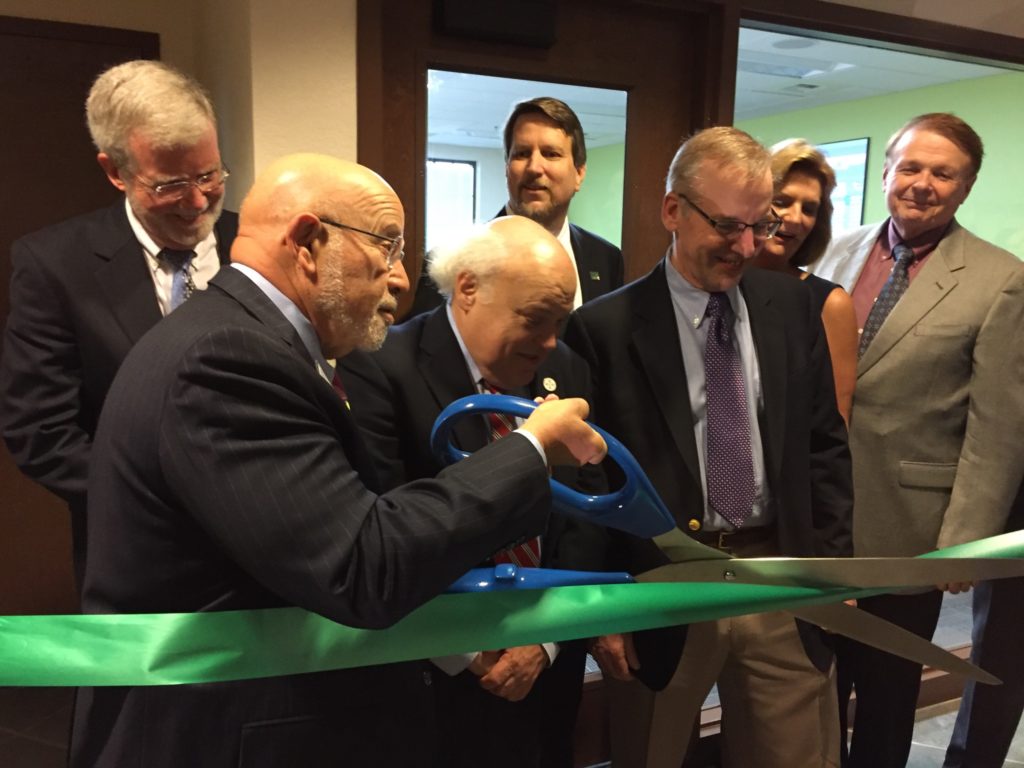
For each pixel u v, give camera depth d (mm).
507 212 1872
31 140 2090
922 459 1691
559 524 1239
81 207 2158
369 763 866
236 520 702
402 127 1891
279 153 1694
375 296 835
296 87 1691
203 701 807
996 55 2484
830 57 3271
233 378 715
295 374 752
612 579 1021
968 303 1641
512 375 1108
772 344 1340
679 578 1069
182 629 801
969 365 1666
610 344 1350
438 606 911
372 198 819
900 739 1855
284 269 813
